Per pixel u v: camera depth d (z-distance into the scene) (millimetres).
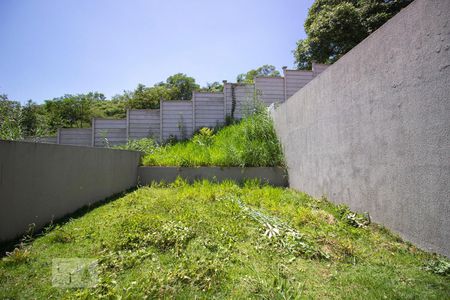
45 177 2895
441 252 1869
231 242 2289
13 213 2406
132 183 5785
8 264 1851
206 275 1704
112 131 8805
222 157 6020
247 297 1488
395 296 1437
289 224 2814
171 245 2240
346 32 10391
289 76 8906
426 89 1996
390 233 2441
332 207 3443
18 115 4094
